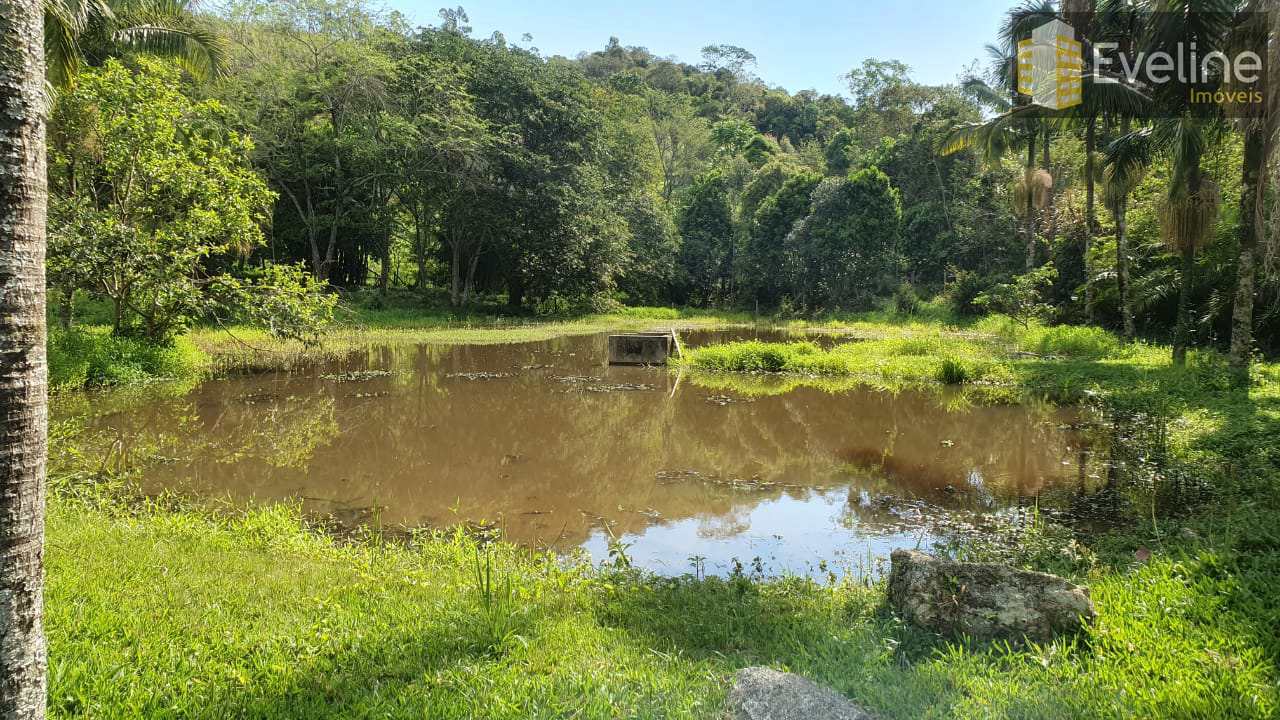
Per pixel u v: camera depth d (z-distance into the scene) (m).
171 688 2.99
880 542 5.93
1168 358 15.48
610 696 2.96
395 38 28.41
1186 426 9.18
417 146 26.88
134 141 13.31
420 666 3.23
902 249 38.03
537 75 32.19
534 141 32.03
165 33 14.33
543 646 3.50
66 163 13.43
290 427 10.12
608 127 38.69
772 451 9.29
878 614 3.99
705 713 2.82
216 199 14.11
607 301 38.31
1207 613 3.65
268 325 14.33
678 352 18.69
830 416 11.45
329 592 4.21
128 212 13.79
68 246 12.55
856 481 7.89
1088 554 5.13
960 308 32.81
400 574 4.64
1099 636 3.45
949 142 25.16
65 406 10.85
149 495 6.98
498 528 6.27
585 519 6.57
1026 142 25.55
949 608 3.73
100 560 4.45
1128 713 2.79
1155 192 19.78
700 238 44.81
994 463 8.54
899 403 12.51
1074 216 24.25
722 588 4.56
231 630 3.58
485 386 13.95
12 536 1.85
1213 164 16.91
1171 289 17.91
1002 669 3.29
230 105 23.31
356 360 17.20
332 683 3.08
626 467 8.47
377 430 10.08
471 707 2.88
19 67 1.80
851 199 35.69
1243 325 11.84
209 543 5.11
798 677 2.97
